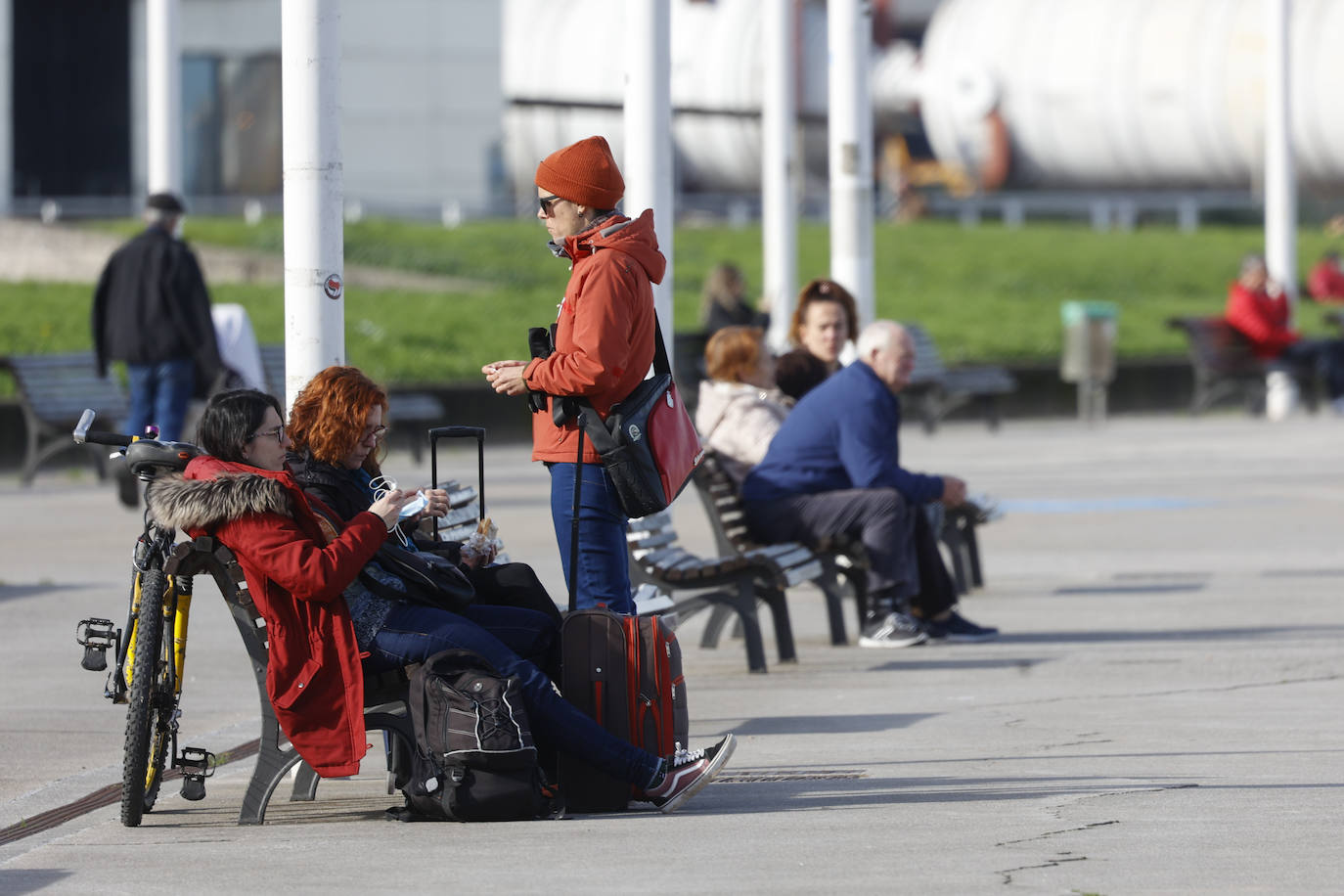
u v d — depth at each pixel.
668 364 21.36
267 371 58.25
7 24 146.00
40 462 56.94
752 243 116.38
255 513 18.77
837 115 45.28
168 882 16.78
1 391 66.88
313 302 24.75
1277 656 29.36
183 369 48.91
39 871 17.31
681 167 156.25
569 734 19.52
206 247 95.62
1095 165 158.25
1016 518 48.34
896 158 164.12
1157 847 17.64
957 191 163.88
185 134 148.50
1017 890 16.08
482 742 19.09
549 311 89.12
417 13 153.12
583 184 20.61
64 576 38.09
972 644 31.36
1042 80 157.12
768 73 60.19
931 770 21.75
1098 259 119.06
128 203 142.38
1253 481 56.72
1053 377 84.56
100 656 20.19
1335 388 84.31
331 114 24.77
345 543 18.80
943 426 80.50
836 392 31.41
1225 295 113.12
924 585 31.75
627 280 20.44
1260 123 146.62
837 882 16.44
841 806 19.86
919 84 162.62
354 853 17.94
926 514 32.16
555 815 19.64
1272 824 18.58
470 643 19.56
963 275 110.88
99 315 49.28
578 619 19.98
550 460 21.19
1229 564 40.00
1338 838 17.92
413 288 96.19
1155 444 70.25
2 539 44.03
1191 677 27.80
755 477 31.55
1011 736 23.70
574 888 16.34
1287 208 84.62
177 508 18.75
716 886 16.34
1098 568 39.88
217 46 148.50
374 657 19.50
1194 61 150.00
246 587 19.34
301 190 24.73
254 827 19.41
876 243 121.19
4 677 27.98
